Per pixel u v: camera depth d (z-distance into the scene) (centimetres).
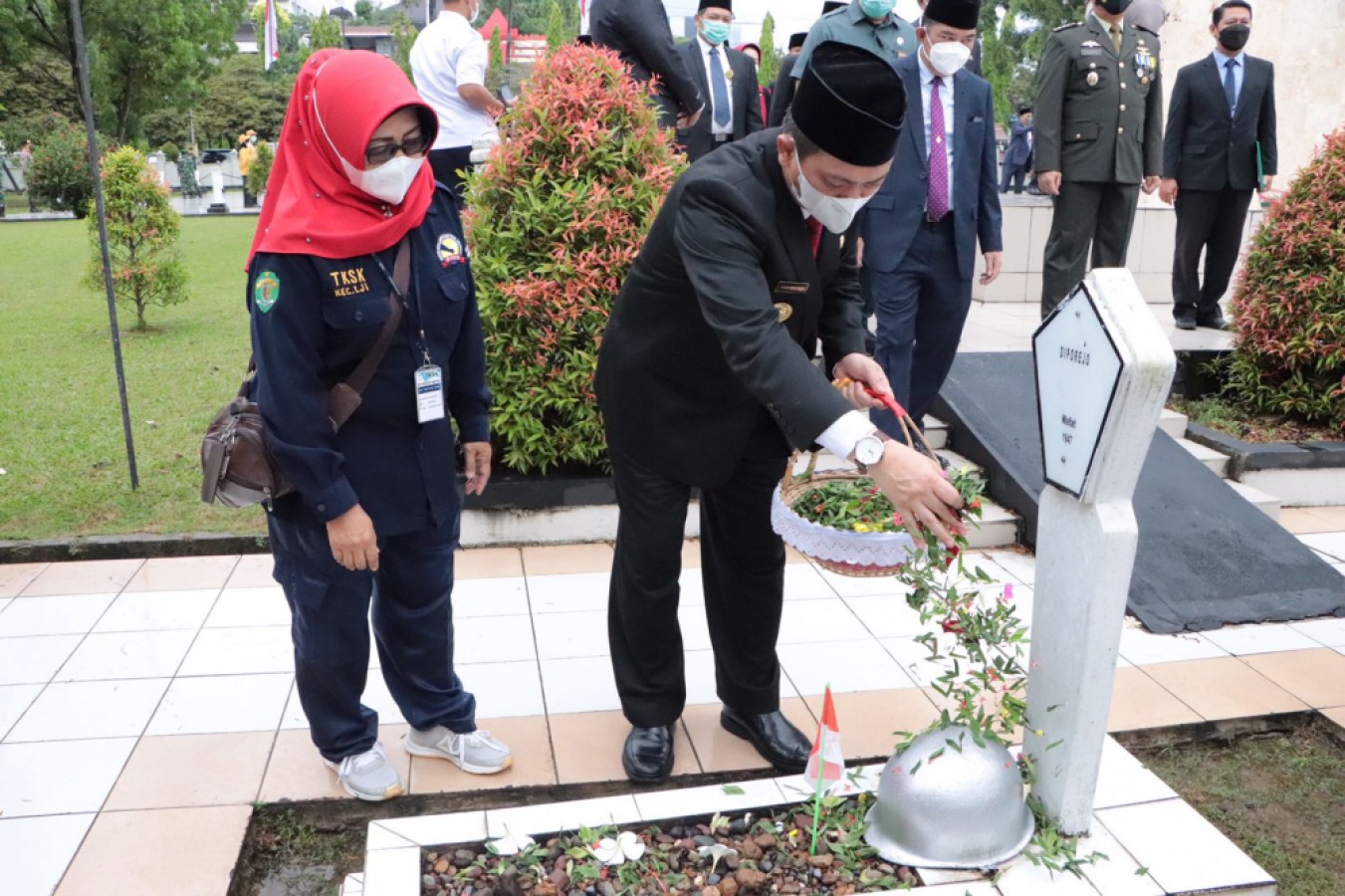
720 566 289
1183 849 223
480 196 462
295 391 237
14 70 2778
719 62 623
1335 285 539
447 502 274
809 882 218
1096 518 206
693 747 307
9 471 515
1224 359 621
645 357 255
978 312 790
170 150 3431
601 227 446
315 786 285
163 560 434
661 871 220
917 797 217
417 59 600
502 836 223
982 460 500
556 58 467
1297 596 417
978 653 236
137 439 566
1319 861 278
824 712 241
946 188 471
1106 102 579
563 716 324
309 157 239
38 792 280
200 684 338
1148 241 849
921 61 465
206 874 252
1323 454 535
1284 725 336
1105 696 217
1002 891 209
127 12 2411
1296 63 1167
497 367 457
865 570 246
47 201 2195
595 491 461
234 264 1292
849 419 202
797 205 233
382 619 284
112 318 477
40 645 362
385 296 247
